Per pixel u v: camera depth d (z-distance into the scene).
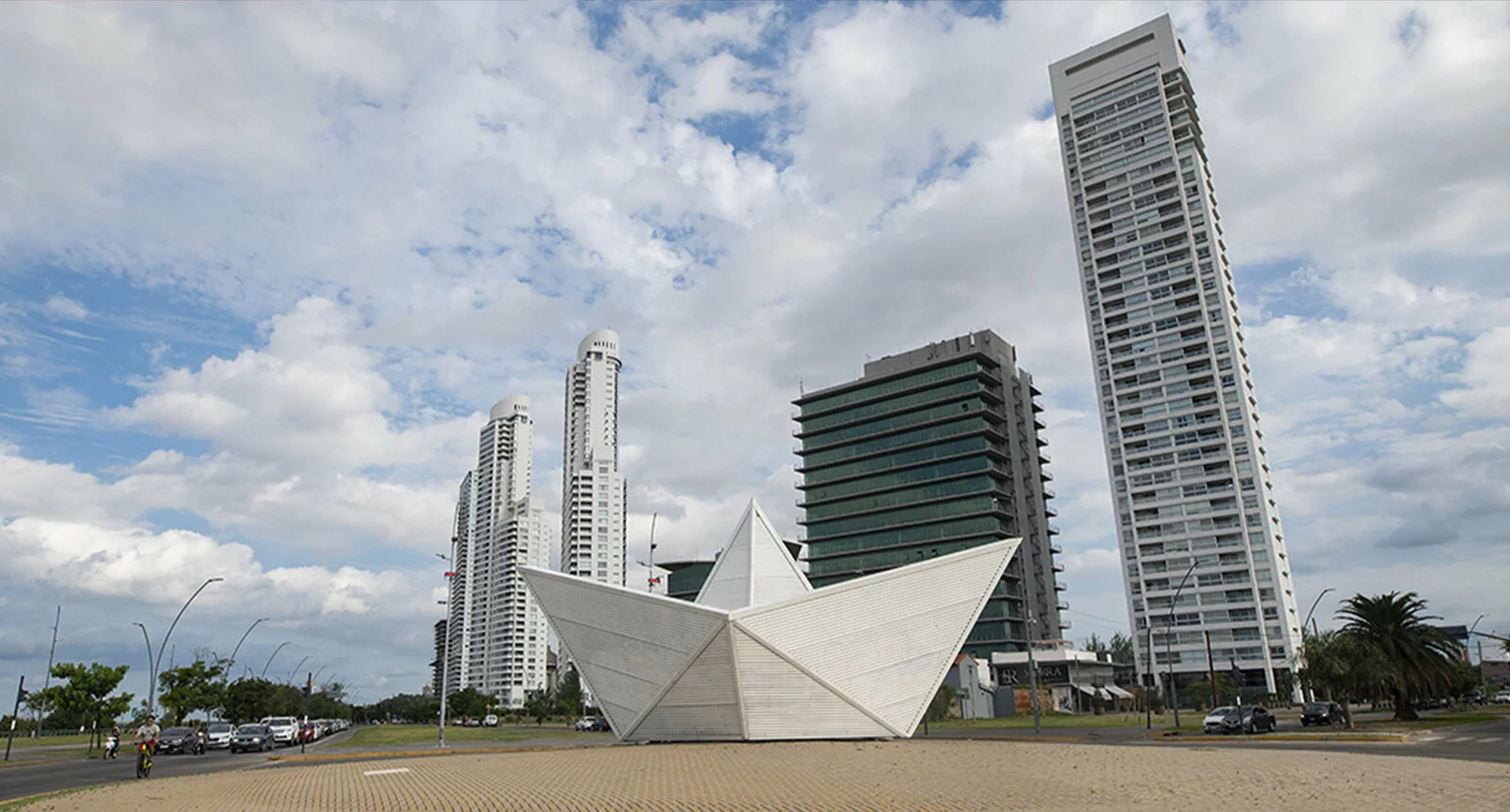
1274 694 102.19
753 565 51.88
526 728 108.25
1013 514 135.75
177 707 74.38
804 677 45.12
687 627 45.12
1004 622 121.69
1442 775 23.00
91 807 21.41
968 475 133.62
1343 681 50.19
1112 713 101.50
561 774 27.73
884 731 46.62
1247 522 113.81
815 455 150.88
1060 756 31.55
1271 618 110.19
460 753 43.53
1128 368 125.88
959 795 20.48
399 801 21.55
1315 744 39.09
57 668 56.47
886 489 138.75
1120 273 129.38
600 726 90.94
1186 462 118.94
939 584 48.28
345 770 32.72
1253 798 19.08
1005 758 31.02
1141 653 117.88
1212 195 132.88
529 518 199.38
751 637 43.84
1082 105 138.12
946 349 149.12
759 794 21.31
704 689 45.72
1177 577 116.50
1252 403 121.44
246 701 91.38
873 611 46.56
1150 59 133.88
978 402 138.12
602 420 197.00
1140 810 17.44
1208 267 122.94
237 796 23.41
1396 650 54.41
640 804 19.92
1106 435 126.12
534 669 193.38
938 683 48.06
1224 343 119.69
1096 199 133.88
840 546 140.62
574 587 50.38
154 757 49.19
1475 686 98.69
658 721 48.09
